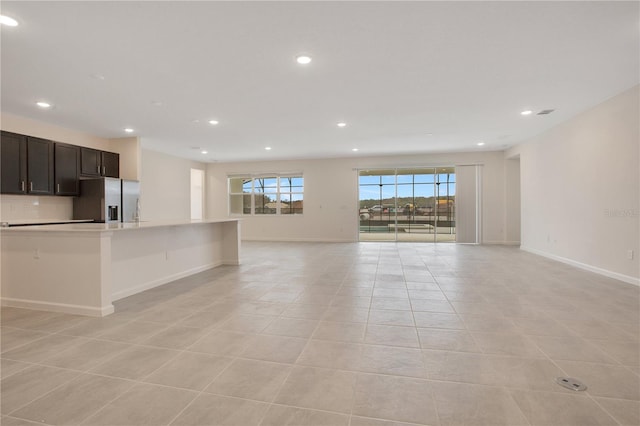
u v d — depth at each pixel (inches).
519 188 339.6
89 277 123.9
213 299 143.9
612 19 101.6
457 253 282.4
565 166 224.8
